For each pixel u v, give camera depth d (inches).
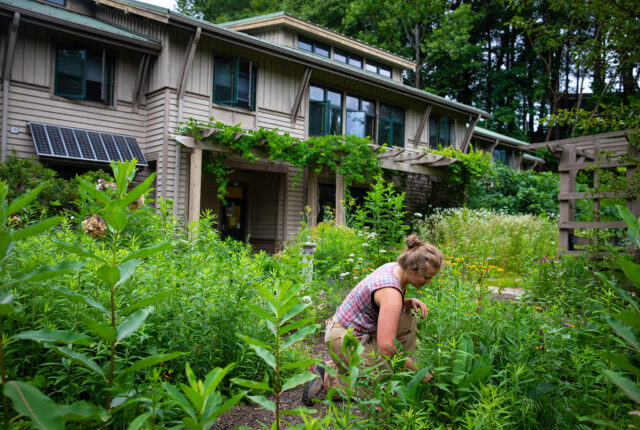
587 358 83.1
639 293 131.2
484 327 106.7
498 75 1261.1
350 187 626.5
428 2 1127.6
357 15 1135.6
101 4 500.4
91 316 86.7
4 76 368.5
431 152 608.4
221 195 450.6
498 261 335.9
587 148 284.4
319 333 161.9
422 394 83.3
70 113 409.7
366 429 71.3
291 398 109.8
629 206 233.8
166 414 75.0
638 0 140.5
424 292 151.3
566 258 204.4
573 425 74.2
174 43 438.9
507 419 74.9
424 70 1253.1
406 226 254.4
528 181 736.3
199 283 107.9
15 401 41.6
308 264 194.7
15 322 81.5
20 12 358.3
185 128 418.6
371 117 639.1
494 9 1242.0
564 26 164.9
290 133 534.3
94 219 148.0
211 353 101.0
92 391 77.4
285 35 621.9
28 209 129.0
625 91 966.4
